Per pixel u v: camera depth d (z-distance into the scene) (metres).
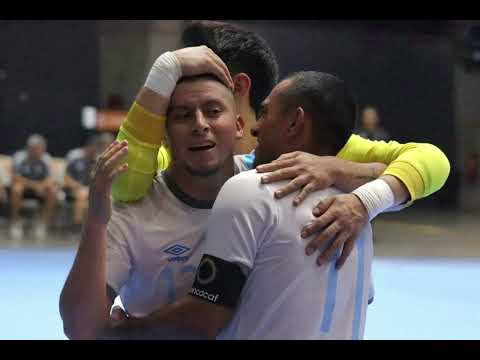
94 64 34.06
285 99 3.63
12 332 10.16
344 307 3.46
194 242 3.59
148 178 3.59
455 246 22.53
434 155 3.78
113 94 34.06
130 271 3.65
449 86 38.62
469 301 13.34
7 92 33.50
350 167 3.55
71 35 33.78
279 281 3.26
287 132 3.63
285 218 3.27
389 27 37.00
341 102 3.62
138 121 3.50
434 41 37.97
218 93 3.52
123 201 3.65
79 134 33.75
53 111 33.81
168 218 3.60
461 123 38.88
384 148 4.06
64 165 23.89
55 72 33.81
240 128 3.87
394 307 12.74
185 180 3.61
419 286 15.01
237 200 3.25
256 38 4.42
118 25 33.81
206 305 3.22
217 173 3.59
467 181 38.28
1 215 24.11
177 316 3.27
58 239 21.53
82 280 3.25
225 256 3.22
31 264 16.88
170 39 33.94
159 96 3.48
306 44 36.84
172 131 3.53
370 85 38.19
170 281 3.63
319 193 3.41
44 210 23.33
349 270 3.45
